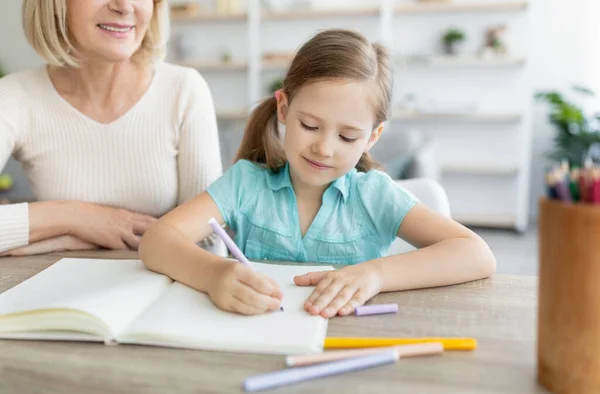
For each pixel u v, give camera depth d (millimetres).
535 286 781
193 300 697
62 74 1197
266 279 689
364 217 1002
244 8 4547
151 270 815
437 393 491
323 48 874
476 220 4215
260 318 644
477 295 745
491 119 4246
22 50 4723
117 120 1211
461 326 640
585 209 458
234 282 672
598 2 4035
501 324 646
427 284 772
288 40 4504
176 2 4598
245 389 494
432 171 3336
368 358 540
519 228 4082
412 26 4297
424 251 814
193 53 4621
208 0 4602
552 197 491
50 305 616
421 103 4352
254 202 1024
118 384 509
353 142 875
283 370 522
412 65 4332
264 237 1019
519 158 4289
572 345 476
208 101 1299
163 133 1241
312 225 1004
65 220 1014
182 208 960
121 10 1028
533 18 4133
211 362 552
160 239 826
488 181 4363
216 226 714
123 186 1238
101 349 582
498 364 547
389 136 3498
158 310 656
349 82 841
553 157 3809
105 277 778
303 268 854
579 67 4121
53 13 1058
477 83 4277
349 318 665
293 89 888
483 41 4223
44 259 941
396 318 665
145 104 1234
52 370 536
